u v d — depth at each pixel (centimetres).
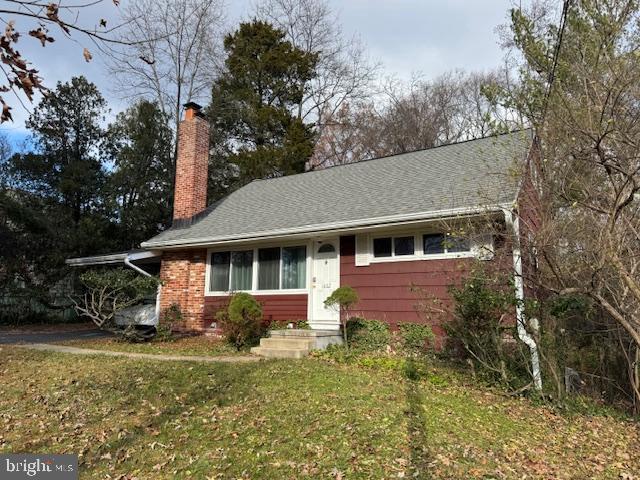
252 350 1037
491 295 773
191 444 507
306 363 885
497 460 488
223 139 2652
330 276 1190
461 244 974
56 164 2534
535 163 791
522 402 721
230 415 587
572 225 683
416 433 538
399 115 3038
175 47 2336
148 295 1432
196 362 889
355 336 1059
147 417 588
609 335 819
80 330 1739
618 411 743
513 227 796
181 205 1507
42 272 2156
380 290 1091
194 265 1420
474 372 802
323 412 595
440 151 1370
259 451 484
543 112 757
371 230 1078
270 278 1293
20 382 766
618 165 546
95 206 2555
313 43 2878
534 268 768
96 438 527
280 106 2789
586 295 643
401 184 1212
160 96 2411
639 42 629
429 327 992
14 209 2017
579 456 532
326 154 2900
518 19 1122
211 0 2361
